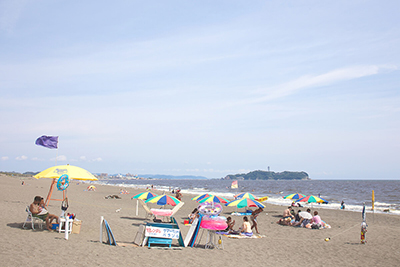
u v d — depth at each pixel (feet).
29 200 75.66
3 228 34.06
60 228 34.40
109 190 182.29
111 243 31.50
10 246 26.89
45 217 34.91
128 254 28.12
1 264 21.81
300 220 57.62
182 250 32.27
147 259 27.12
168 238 32.63
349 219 73.00
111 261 25.34
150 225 32.04
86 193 134.72
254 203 50.93
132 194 145.79
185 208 87.20
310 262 31.91
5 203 59.21
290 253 35.65
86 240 32.27
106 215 57.00
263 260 31.37
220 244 36.96
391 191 255.09
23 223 38.04
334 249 38.37
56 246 28.40
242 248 36.50
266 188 317.63
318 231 52.31
